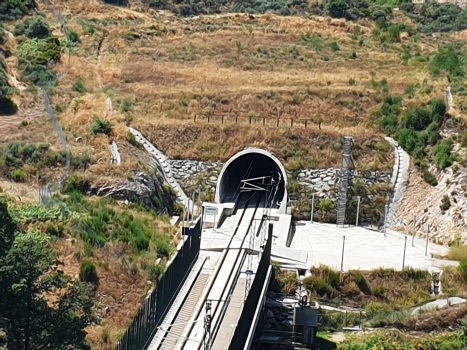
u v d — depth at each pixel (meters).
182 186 74.44
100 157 68.62
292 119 79.75
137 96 84.56
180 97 83.88
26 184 60.69
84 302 42.00
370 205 72.81
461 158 72.62
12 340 38.62
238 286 53.12
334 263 61.50
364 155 75.44
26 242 40.84
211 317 46.12
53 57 85.81
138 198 65.56
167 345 43.88
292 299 57.91
